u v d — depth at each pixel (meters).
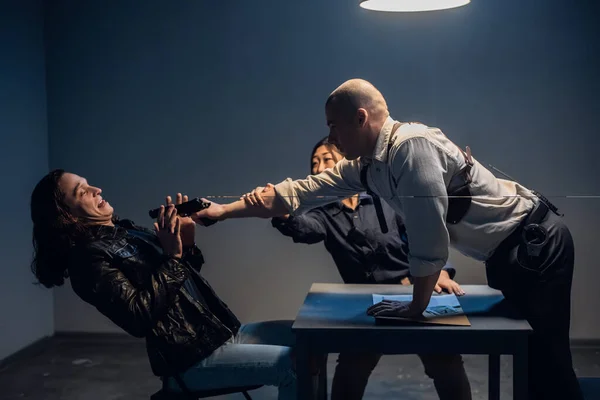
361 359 1.95
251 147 3.42
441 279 2.20
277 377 2.00
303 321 1.86
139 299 1.94
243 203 2.21
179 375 2.02
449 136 3.40
